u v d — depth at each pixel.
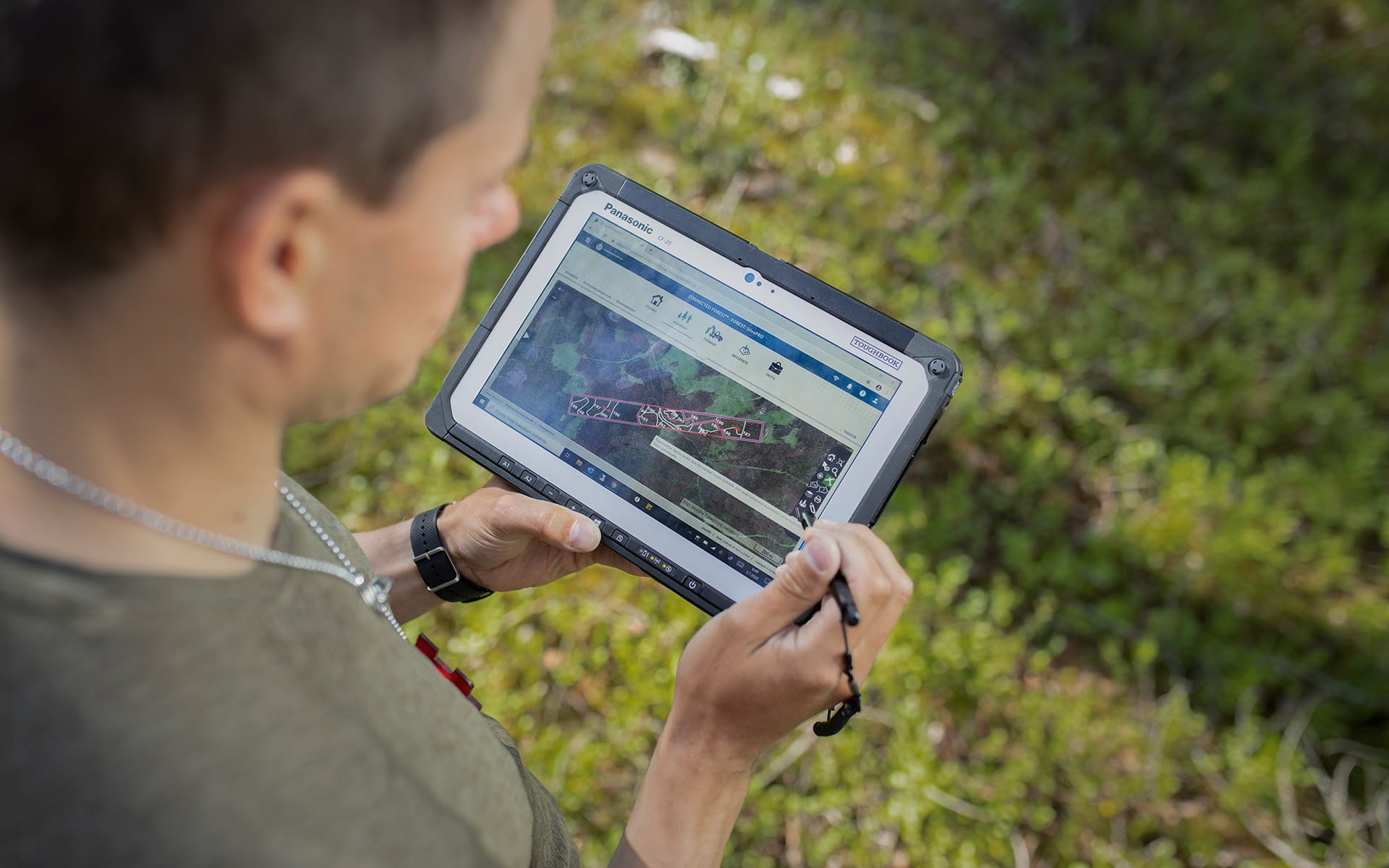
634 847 0.97
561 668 2.78
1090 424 3.55
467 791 0.69
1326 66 5.07
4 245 0.49
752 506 1.36
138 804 0.50
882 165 4.32
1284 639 3.14
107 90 0.44
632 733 2.69
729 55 4.56
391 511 3.07
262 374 0.55
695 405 1.41
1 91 0.45
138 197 0.46
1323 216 4.35
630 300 1.46
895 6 5.10
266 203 0.48
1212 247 4.20
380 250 0.55
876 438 1.36
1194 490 3.34
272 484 0.63
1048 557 3.24
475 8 0.52
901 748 2.70
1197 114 4.76
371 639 0.69
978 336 3.78
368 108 0.49
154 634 0.52
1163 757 2.83
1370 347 3.91
